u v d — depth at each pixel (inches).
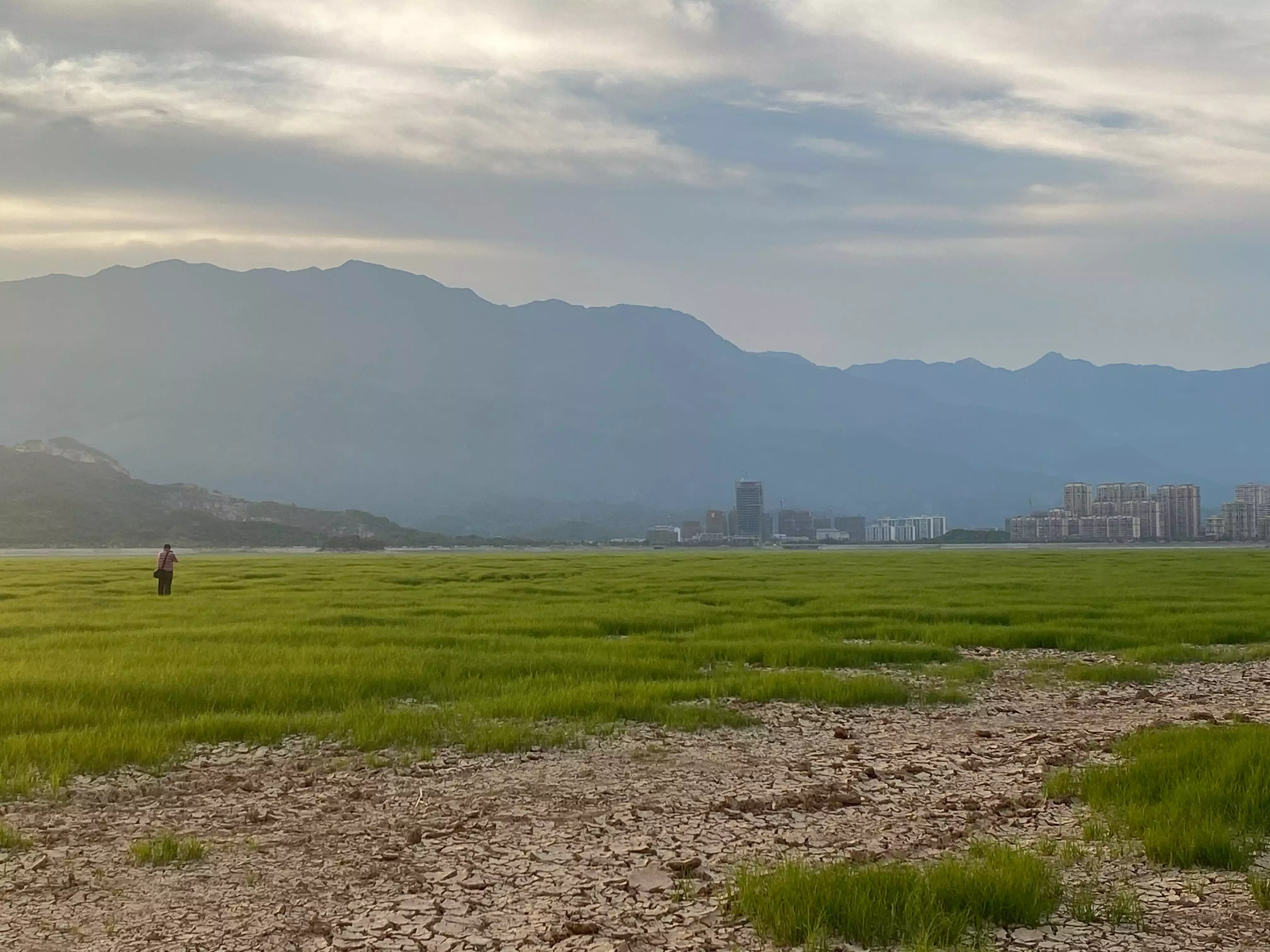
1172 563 4557.1
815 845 543.5
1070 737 826.2
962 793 652.7
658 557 6732.3
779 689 1008.9
